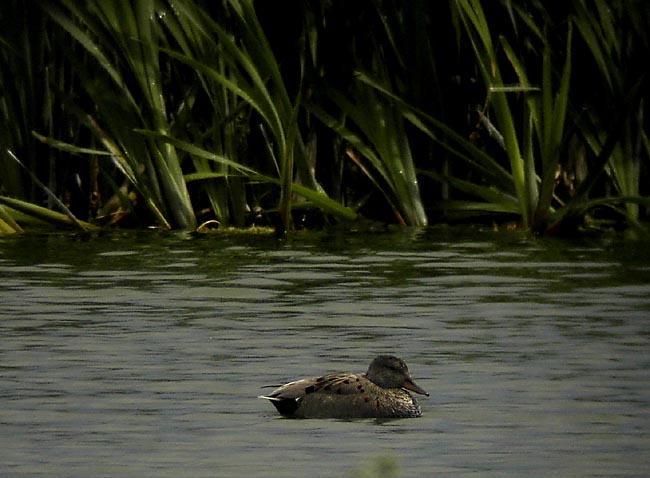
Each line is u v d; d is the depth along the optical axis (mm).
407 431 8977
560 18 17953
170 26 17547
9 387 9992
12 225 18344
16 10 17938
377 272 15109
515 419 9203
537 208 18125
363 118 18016
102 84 17812
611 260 16000
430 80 18156
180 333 11914
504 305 13219
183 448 8516
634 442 8641
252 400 9711
